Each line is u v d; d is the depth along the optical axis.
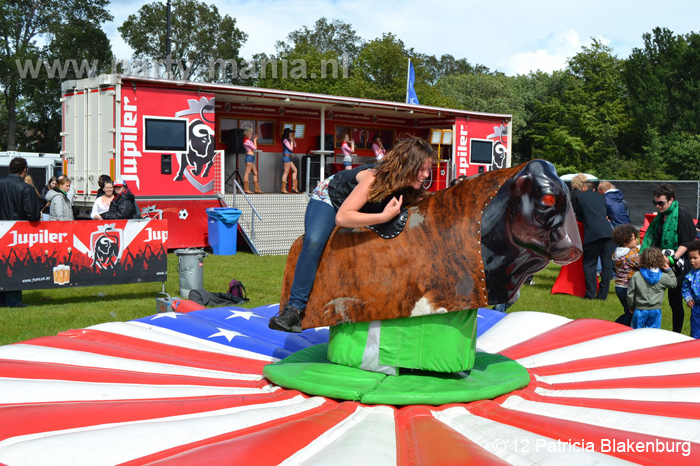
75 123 14.68
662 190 7.09
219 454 2.24
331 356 3.48
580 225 9.73
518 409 3.03
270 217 16.06
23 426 2.65
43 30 41.59
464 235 3.17
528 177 3.06
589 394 3.22
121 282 8.33
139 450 2.36
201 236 14.86
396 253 3.24
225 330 4.60
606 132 53.94
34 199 7.82
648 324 6.50
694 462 2.23
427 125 21.17
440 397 2.99
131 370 3.65
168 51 25.61
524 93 67.06
